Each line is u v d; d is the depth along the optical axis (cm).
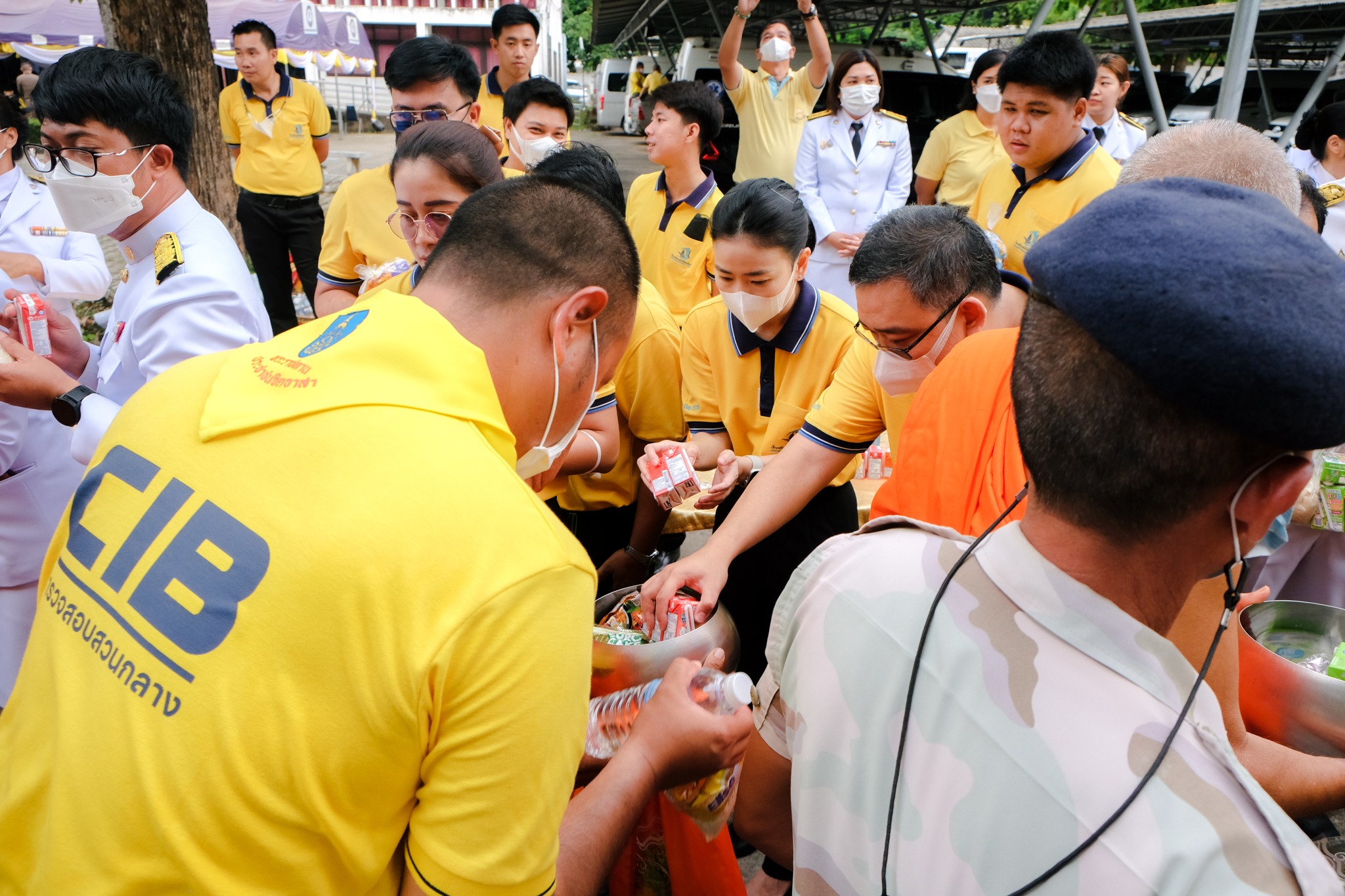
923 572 89
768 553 248
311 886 87
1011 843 74
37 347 222
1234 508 71
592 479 264
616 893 149
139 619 88
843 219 541
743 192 219
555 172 245
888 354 191
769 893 180
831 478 213
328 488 86
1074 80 319
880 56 962
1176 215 66
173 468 93
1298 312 61
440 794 86
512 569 85
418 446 88
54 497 245
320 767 83
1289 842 69
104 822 85
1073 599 77
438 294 104
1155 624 80
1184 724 75
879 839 83
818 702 90
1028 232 347
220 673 83
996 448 142
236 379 98
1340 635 168
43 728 92
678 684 123
